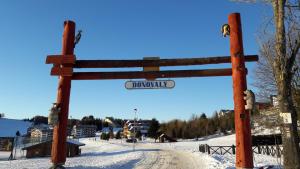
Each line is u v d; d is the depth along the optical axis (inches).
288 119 380.8
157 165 982.4
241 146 431.8
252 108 433.1
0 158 1866.4
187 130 4667.8
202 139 3996.1
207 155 1341.0
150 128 5036.9
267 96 1055.0
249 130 436.1
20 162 1312.7
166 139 4003.4
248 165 426.6
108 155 1958.7
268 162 870.4
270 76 1001.5
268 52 433.1
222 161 1021.8
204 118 4859.7
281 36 394.0
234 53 456.8
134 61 480.4
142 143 3865.7
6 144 2105.1
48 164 1189.7
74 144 2039.9
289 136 381.1
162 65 479.5
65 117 467.5
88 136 6501.0
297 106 828.6
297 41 392.5
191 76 477.4
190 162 1064.2
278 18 397.7
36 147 2021.4
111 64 479.8
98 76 478.9
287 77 391.5
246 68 462.9
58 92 472.7
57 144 458.6
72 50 485.7
